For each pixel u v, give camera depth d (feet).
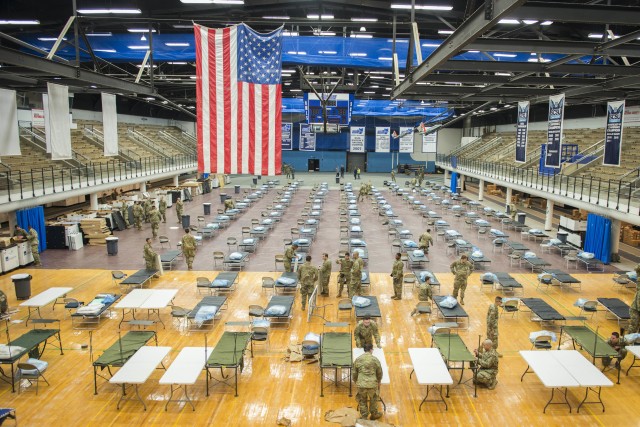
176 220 110.32
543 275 60.08
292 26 98.37
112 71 126.00
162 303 47.85
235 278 59.26
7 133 55.98
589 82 61.87
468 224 105.81
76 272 68.80
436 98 84.02
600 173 100.42
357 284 55.01
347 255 57.41
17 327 48.85
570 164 106.63
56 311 53.42
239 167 52.65
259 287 62.08
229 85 51.90
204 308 47.16
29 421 32.76
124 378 32.68
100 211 97.40
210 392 36.73
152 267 64.13
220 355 36.88
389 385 37.86
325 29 105.40
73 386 37.55
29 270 69.82
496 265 74.49
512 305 49.93
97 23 79.61
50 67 52.90
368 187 144.46
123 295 57.88
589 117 142.00
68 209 112.88
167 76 129.08
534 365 35.04
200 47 51.47
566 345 45.39
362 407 32.42
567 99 84.79
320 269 59.47
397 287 57.47
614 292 61.26
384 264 73.97
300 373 39.86
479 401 35.65
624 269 72.79
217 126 52.16
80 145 130.62
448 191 163.12
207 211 116.47
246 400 35.58
